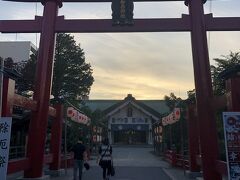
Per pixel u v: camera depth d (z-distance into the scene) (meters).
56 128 19.22
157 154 41.56
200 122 14.66
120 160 33.28
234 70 12.41
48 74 16.19
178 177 18.88
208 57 15.44
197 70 15.26
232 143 9.76
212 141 14.33
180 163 24.62
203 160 14.33
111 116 63.03
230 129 9.82
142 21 16.34
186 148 29.39
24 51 46.62
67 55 35.00
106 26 16.44
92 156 38.97
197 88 15.09
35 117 15.57
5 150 9.64
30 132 15.46
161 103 68.44
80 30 16.48
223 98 12.48
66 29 16.50
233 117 9.87
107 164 15.95
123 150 52.12
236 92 11.15
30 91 31.19
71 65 35.09
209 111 14.64
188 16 16.34
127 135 64.12
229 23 15.98
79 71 35.38
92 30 16.45
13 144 25.27
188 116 19.06
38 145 15.34
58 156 18.97
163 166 26.39
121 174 20.52
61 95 34.75
